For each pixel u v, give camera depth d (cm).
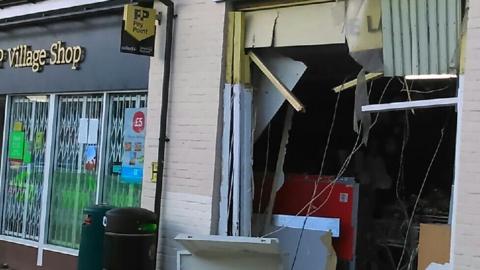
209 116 732
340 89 657
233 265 643
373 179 841
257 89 733
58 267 944
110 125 896
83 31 921
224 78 727
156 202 767
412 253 683
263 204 751
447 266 566
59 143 977
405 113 861
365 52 624
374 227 758
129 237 678
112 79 875
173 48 773
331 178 730
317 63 777
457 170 547
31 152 1024
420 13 589
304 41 671
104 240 700
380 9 614
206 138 734
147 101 824
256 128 731
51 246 962
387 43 609
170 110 771
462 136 545
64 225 955
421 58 589
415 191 859
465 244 536
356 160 859
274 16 696
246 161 716
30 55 1005
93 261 736
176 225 754
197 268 657
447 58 574
